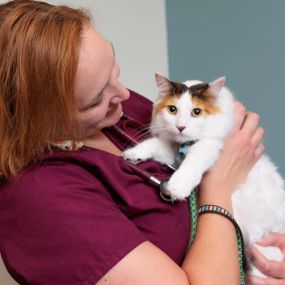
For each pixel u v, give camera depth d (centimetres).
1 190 64
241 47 146
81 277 56
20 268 60
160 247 70
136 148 83
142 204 71
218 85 85
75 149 73
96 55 66
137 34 154
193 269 61
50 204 59
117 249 57
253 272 83
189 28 160
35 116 63
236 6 144
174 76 170
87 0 132
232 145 82
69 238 57
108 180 71
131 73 155
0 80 62
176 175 74
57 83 62
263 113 145
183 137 85
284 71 136
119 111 84
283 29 133
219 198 73
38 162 66
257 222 88
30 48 60
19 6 65
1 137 64
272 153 144
